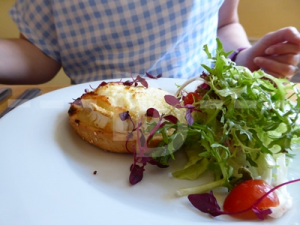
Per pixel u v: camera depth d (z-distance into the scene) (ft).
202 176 0.55
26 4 1.20
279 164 0.53
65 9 1.07
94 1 1.02
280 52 0.96
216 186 0.51
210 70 0.62
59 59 1.27
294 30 0.97
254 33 2.02
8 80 1.12
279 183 0.50
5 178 0.44
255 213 0.42
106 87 0.66
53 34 1.21
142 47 1.06
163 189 0.51
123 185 0.51
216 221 0.43
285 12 1.93
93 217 0.39
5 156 0.49
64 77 1.93
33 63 1.18
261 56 1.05
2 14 1.72
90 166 0.55
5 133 0.55
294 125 0.54
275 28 1.98
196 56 1.13
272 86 0.61
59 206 0.40
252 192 0.45
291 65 0.97
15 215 0.37
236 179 0.50
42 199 0.41
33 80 1.20
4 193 0.41
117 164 0.56
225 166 0.51
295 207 0.45
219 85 0.60
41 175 0.46
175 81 0.86
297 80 1.06
